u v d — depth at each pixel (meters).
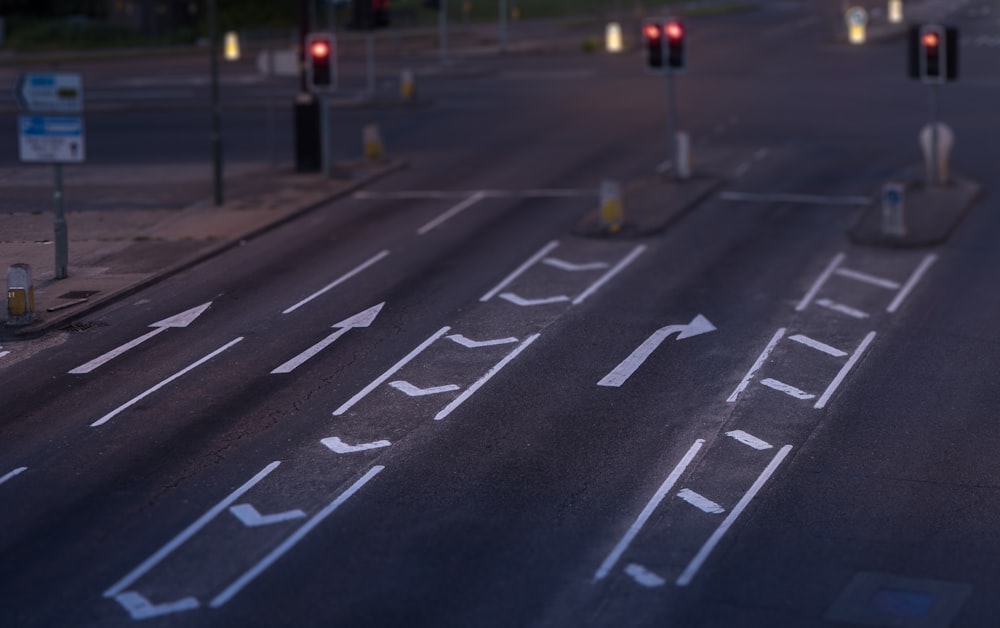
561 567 14.23
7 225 30.83
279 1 94.75
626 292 26.00
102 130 48.00
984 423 18.97
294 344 22.70
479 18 100.88
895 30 78.94
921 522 15.48
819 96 53.12
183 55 78.81
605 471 17.05
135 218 32.31
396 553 14.55
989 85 54.47
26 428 18.66
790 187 36.09
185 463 17.25
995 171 37.78
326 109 37.25
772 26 86.38
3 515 15.59
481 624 12.92
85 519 15.45
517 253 29.19
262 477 16.77
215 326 23.88
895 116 47.56
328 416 19.11
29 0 97.56
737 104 51.38
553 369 21.33
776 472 17.09
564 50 74.00
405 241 30.48
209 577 13.95
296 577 13.95
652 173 38.12
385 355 22.05
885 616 13.11
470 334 23.23
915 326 23.88
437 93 56.75
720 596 13.56
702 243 30.12
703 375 21.05
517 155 41.72
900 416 19.27
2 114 51.09
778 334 23.27
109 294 25.50
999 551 14.66
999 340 23.00
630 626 12.88
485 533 15.09
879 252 29.25
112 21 94.69
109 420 18.95
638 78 60.19
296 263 28.52
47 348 22.62
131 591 13.62
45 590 13.63
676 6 106.62
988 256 28.84
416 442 18.05
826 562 14.38
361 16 42.72
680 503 16.03
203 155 42.50
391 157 41.78
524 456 17.55
